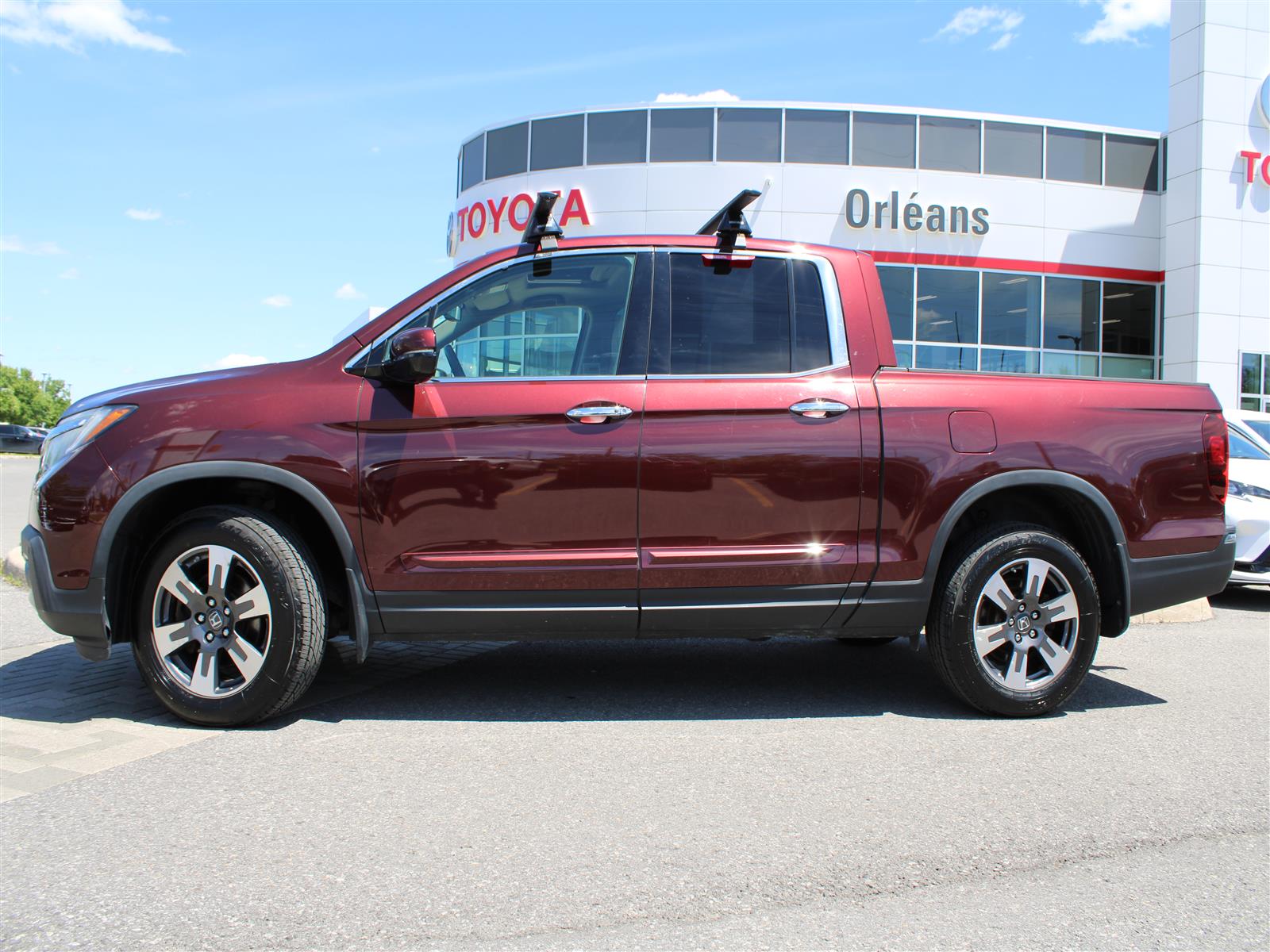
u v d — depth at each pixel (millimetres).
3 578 7582
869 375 4121
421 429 3893
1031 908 2453
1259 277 20922
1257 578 7180
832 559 4004
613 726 3994
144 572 3881
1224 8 20516
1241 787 3332
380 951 2199
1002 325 21203
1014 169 21141
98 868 2605
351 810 3035
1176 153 21234
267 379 3998
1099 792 3273
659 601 3953
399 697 4422
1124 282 21797
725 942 2264
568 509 3912
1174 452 4266
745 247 4238
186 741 3717
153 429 3869
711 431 3959
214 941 2234
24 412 97125
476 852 2734
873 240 20578
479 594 3891
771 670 5070
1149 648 5711
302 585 3807
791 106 20328
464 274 4152
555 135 20969
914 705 4371
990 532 4121
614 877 2588
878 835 2891
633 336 4078
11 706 4156
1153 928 2361
